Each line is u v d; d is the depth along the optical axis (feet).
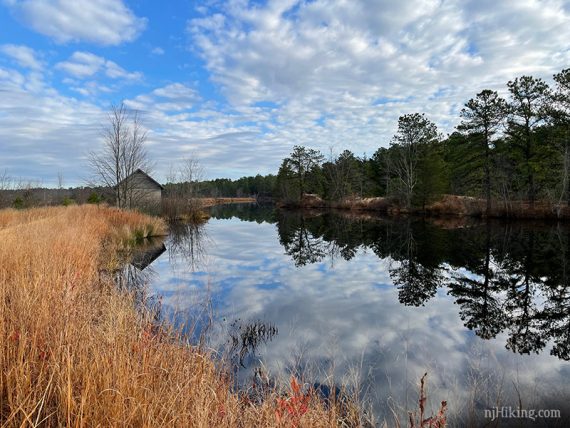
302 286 34.81
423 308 27.94
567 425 12.32
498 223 90.33
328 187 203.82
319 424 9.77
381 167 159.33
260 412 10.44
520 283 35.91
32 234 29.63
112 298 16.30
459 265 44.96
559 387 15.33
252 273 40.73
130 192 91.25
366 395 14.29
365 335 21.83
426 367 17.31
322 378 15.58
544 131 97.40
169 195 124.77
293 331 21.95
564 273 39.50
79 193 132.05
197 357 13.01
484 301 29.99
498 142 106.32
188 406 9.18
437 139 132.57
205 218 129.80
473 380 15.89
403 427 11.87
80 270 21.54
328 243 66.85
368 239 70.95
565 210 91.86
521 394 14.65
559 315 26.37
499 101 99.81
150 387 9.47
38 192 111.96
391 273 41.22
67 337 10.13
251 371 15.92
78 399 8.22
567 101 91.66
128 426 7.52
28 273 17.51
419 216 119.44
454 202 117.91
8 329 10.77
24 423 6.72
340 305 28.43
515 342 21.15
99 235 50.01
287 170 222.48
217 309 25.95
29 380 8.30
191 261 47.65
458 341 21.16
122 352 9.88
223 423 9.09
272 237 76.95
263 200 376.89
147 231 69.97
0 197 99.19
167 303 25.23
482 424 12.36
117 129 84.23
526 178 103.81
